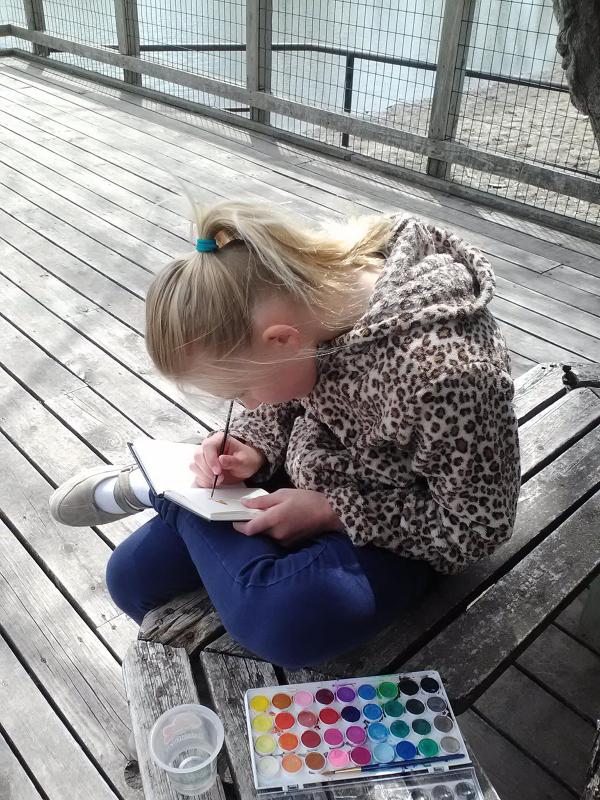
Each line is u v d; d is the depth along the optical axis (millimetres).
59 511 1525
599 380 2059
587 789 1146
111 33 6414
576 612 1885
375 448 1260
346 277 1236
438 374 1110
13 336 2734
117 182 4211
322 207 3988
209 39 5816
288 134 5027
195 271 1135
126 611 1466
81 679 1578
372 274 1280
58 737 1472
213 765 1058
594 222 3951
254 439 1479
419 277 1210
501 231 3783
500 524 1186
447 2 3941
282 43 5484
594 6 3428
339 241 1253
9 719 1501
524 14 5766
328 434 1364
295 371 1197
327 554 1215
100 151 4711
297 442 1374
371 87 5668
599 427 1872
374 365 1176
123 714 1510
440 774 1065
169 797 1047
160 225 3676
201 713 1126
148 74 5855
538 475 1686
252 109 5270
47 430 2277
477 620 1315
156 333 1158
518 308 3061
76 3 6570
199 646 1282
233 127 5305
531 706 1664
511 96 6727
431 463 1170
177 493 1293
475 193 4141
